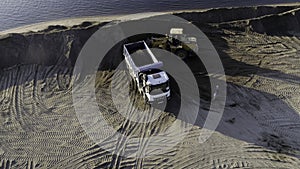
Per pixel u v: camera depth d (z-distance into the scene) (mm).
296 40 21109
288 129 15422
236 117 15977
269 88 17562
